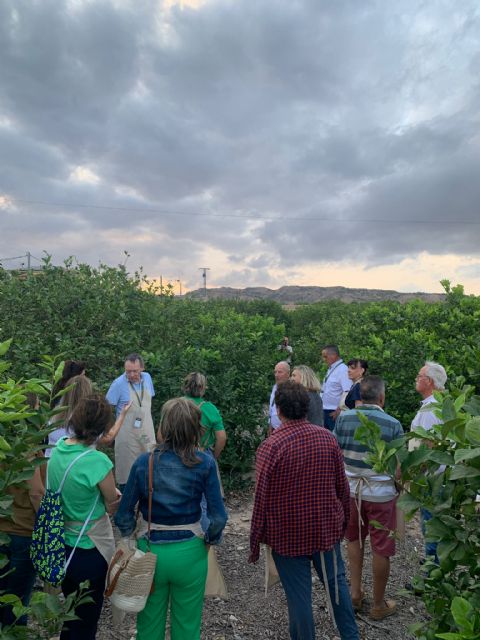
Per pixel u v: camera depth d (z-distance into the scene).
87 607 2.96
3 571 3.17
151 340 7.43
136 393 5.54
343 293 154.00
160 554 2.88
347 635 3.31
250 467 7.38
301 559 3.30
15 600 2.19
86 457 2.95
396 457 2.29
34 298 6.97
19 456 2.42
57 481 2.93
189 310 8.80
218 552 5.17
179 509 2.93
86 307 7.00
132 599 2.78
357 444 4.04
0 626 2.21
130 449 5.52
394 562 4.94
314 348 12.73
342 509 3.39
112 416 3.16
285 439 3.30
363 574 4.72
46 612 2.28
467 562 2.01
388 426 4.00
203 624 3.93
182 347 7.64
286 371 6.61
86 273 7.55
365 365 6.34
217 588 3.53
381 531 3.97
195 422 3.04
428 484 2.15
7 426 2.60
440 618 2.06
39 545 2.86
